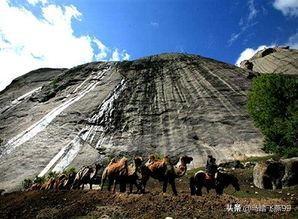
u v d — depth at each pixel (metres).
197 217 15.17
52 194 20.66
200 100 62.75
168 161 18.75
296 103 38.38
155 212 15.82
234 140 51.19
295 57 114.44
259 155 46.44
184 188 27.92
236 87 66.06
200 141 52.25
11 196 22.81
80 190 20.83
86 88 72.88
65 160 50.53
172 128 56.22
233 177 19.25
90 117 60.75
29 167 49.84
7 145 57.44
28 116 67.31
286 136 34.69
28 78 90.69
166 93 66.88
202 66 77.00
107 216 16.03
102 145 53.75
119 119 60.00
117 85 71.19
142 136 55.19
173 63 79.75
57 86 76.25
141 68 78.44
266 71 111.12
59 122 60.78
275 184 25.16
